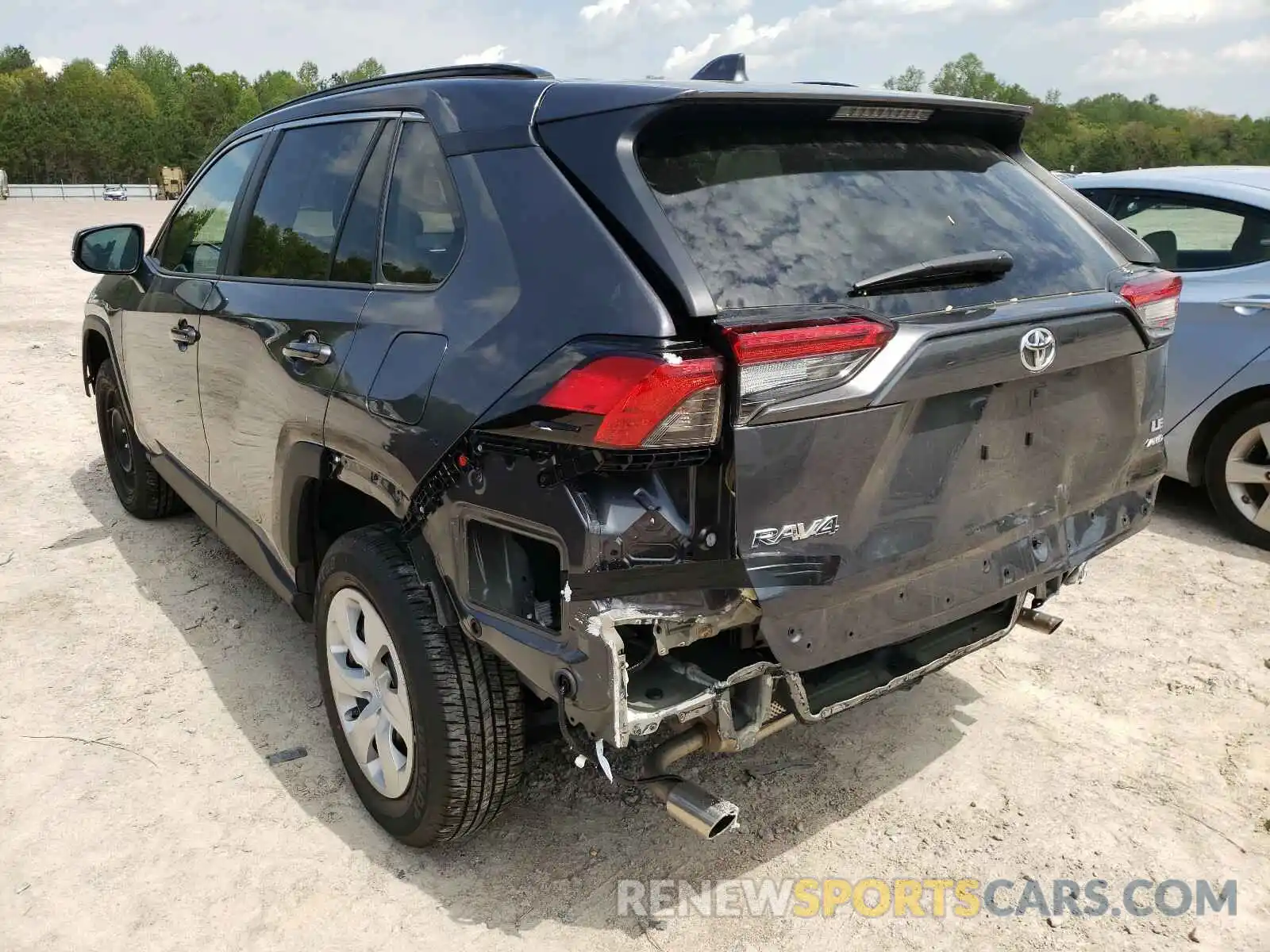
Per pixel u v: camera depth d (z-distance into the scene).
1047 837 2.76
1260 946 2.38
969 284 2.29
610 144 2.08
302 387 2.73
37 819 2.75
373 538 2.53
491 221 2.24
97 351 5.04
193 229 3.87
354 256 2.73
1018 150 2.88
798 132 2.31
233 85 133.25
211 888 2.51
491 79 2.54
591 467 1.90
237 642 3.76
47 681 3.46
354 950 2.32
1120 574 4.49
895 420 2.07
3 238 21.42
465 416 2.12
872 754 3.15
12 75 129.00
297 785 2.93
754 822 2.81
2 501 5.25
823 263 2.11
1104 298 2.50
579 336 1.96
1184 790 2.97
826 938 2.39
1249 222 4.71
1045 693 3.51
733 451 1.88
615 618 1.89
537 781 2.97
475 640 2.26
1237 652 3.79
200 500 3.86
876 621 2.18
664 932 2.40
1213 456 4.82
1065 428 2.53
